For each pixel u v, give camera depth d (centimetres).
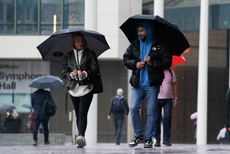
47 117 2489
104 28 4444
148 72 1384
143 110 4672
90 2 2789
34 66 4669
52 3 4544
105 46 1591
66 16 4547
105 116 4669
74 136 3098
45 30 4544
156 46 1388
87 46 1495
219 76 4616
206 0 3509
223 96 4600
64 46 1588
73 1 4531
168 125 1944
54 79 2762
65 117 4653
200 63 3494
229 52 4566
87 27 2800
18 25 4547
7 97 4669
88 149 1262
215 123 4662
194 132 4631
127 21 1405
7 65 4669
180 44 1438
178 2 4681
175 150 1193
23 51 4512
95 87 1452
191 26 4625
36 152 1059
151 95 1395
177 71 4688
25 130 4653
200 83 3472
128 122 4588
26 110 4669
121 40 4466
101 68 4681
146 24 1382
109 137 4650
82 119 1443
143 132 4647
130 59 1419
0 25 4562
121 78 4666
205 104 3444
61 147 1499
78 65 1452
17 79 4669
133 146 1432
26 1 4559
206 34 3500
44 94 2486
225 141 3516
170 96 1920
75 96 1446
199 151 1123
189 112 4662
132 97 1423
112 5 4431
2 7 4569
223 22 4581
